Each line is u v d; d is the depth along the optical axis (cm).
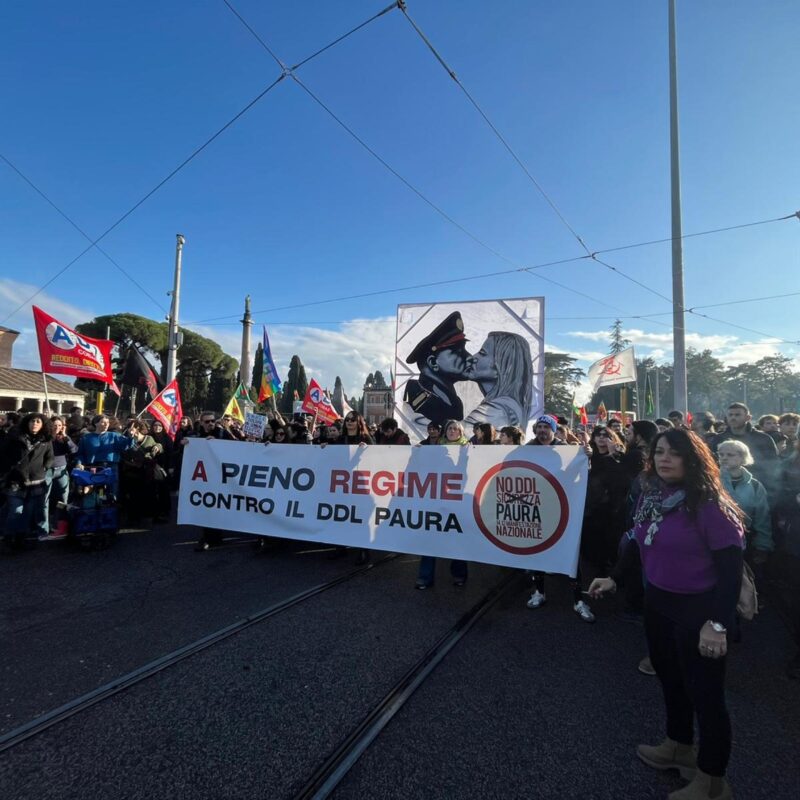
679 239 1048
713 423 737
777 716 300
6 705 290
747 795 232
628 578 428
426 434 936
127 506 770
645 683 328
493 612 449
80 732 266
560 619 435
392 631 400
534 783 235
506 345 898
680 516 237
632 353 1159
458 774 240
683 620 230
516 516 473
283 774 238
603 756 255
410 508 520
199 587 493
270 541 633
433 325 944
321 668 338
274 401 1106
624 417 1267
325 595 477
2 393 2595
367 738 265
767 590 462
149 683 316
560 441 599
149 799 221
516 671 341
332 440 734
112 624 404
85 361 844
